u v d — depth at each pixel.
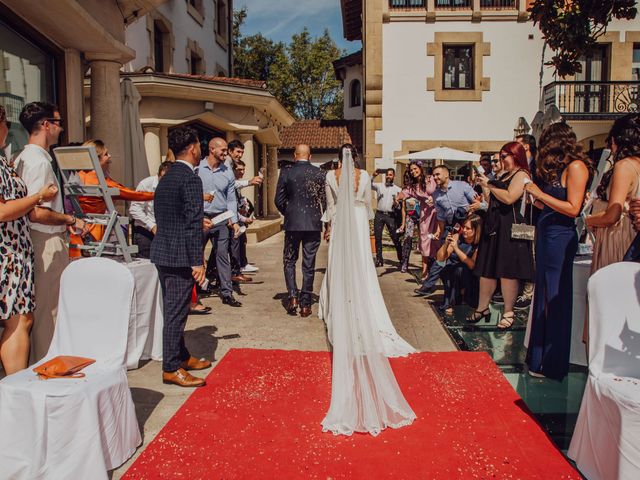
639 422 2.47
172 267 3.95
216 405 3.71
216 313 6.23
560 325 4.06
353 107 26.25
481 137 16.16
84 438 2.78
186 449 3.12
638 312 2.93
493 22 15.81
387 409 3.45
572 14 7.17
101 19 6.66
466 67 16.33
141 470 2.90
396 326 5.69
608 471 2.63
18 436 2.77
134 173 7.95
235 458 3.02
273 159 17.75
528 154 5.70
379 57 16.08
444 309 6.29
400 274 8.91
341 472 2.88
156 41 13.97
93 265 3.30
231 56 21.17
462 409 3.64
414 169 8.59
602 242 3.85
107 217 4.48
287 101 33.09
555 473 2.86
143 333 4.55
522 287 6.73
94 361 3.16
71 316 3.33
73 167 4.45
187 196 3.87
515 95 15.99
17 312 3.40
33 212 3.61
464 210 7.01
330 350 4.91
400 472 2.88
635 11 7.03
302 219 6.01
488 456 3.03
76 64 6.93
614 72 15.75
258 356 4.71
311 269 6.16
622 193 3.51
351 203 3.72
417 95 16.14
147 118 10.45
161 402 3.81
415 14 15.88
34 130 3.80
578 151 3.97
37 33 6.04
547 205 3.99
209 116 11.19
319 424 3.44
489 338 5.25
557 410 3.67
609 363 2.90
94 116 7.24
